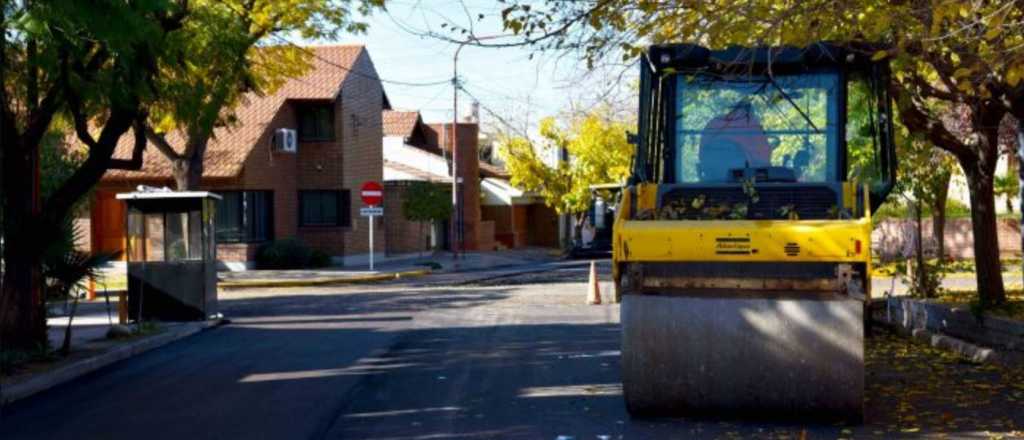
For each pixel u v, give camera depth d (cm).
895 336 1675
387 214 4888
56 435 965
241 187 3622
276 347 1611
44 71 1288
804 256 936
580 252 5216
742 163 1110
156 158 3678
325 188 4047
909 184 1934
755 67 1105
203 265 1978
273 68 2742
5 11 1130
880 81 1112
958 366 1298
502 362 1397
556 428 959
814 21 1045
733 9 1034
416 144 5853
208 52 1742
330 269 3806
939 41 1089
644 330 949
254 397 1147
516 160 5303
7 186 1416
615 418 998
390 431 956
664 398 955
